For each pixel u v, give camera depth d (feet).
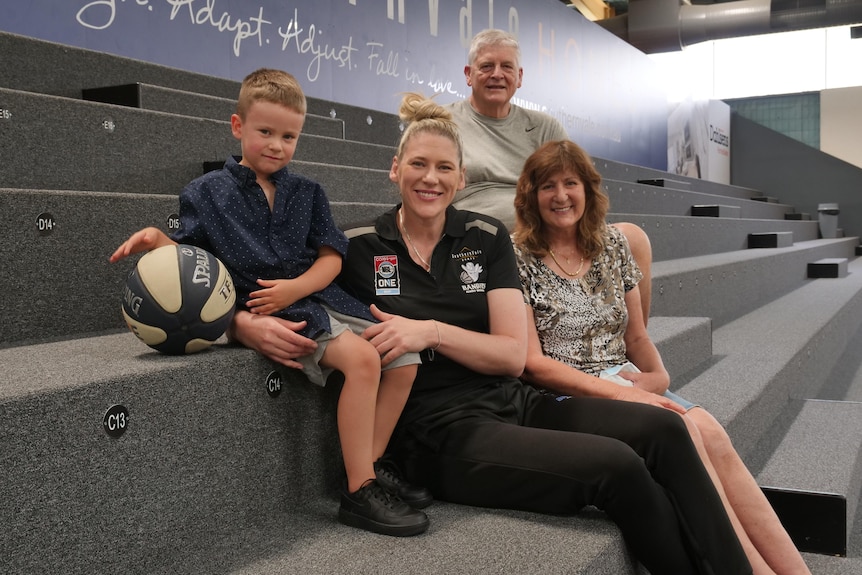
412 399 5.73
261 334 4.90
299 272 5.37
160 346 4.71
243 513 4.90
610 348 6.92
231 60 14.23
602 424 5.51
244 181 5.26
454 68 21.91
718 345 12.84
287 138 5.24
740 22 38.11
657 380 6.95
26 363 4.52
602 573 4.56
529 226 6.93
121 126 8.24
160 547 4.35
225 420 4.75
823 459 8.43
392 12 18.95
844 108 45.57
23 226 5.57
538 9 26.73
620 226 8.64
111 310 6.17
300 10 15.87
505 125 9.23
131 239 4.78
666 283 12.65
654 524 4.90
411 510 4.86
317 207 5.52
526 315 6.40
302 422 5.35
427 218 5.76
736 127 48.24
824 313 17.01
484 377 5.91
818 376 14.71
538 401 6.08
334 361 5.10
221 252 5.16
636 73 35.65
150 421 4.27
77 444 3.90
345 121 14.66
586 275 6.93
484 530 4.87
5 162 7.23
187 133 8.96
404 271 5.83
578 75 29.94
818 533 7.36
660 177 31.60
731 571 5.09
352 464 5.04
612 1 45.01
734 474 6.10
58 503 3.82
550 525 4.96
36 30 10.78
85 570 3.95
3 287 5.47
